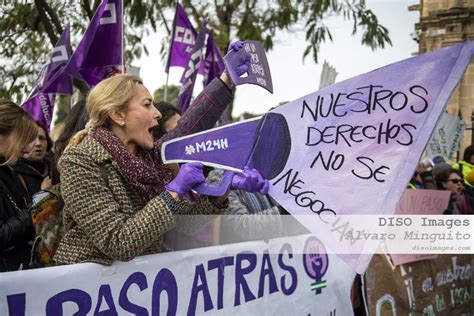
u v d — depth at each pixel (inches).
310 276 101.4
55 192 94.7
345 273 108.3
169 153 82.5
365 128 86.3
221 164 83.1
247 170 83.0
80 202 75.0
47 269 69.7
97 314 73.8
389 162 84.8
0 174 94.2
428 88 84.0
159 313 79.9
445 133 195.5
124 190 78.2
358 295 124.0
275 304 95.3
